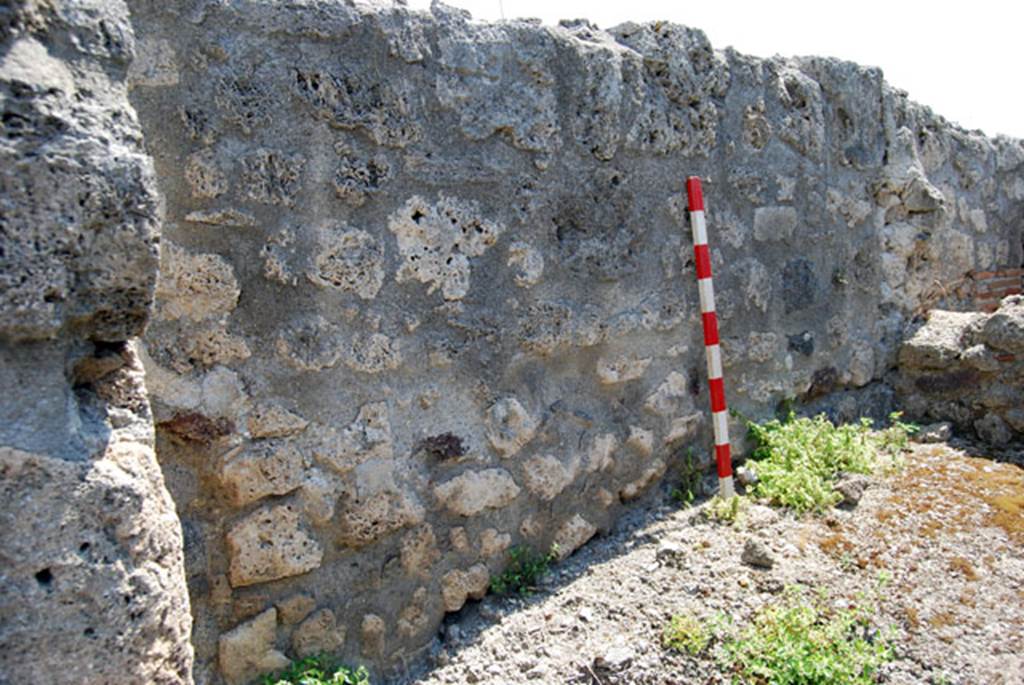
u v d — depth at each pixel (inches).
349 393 95.5
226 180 85.7
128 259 49.5
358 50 94.7
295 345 91.0
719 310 143.0
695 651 97.4
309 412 92.4
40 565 45.2
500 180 109.5
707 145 139.5
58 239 46.3
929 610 105.0
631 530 127.6
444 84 102.8
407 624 101.8
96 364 51.0
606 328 124.0
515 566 113.0
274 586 91.1
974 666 96.4
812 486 131.2
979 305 221.1
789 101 154.3
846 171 168.9
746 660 95.0
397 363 99.4
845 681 91.7
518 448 112.7
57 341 47.9
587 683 94.0
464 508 106.5
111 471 48.5
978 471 143.6
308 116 91.1
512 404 111.6
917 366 173.3
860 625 102.3
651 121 129.6
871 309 175.8
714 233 142.1
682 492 137.2
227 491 87.1
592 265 121.8
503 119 109.0
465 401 106.7
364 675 93.0
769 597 106.7
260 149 87.8
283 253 89.9
